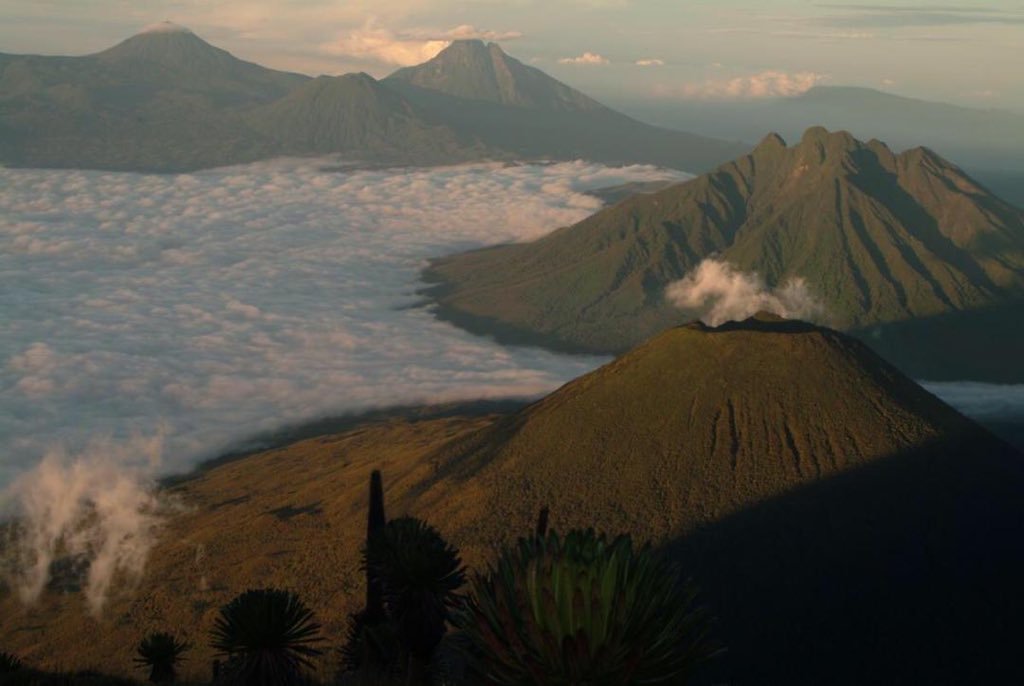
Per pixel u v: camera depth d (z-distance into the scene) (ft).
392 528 65.16
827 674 186.29
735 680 183.32
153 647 120.06
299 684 69.97
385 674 66.08
